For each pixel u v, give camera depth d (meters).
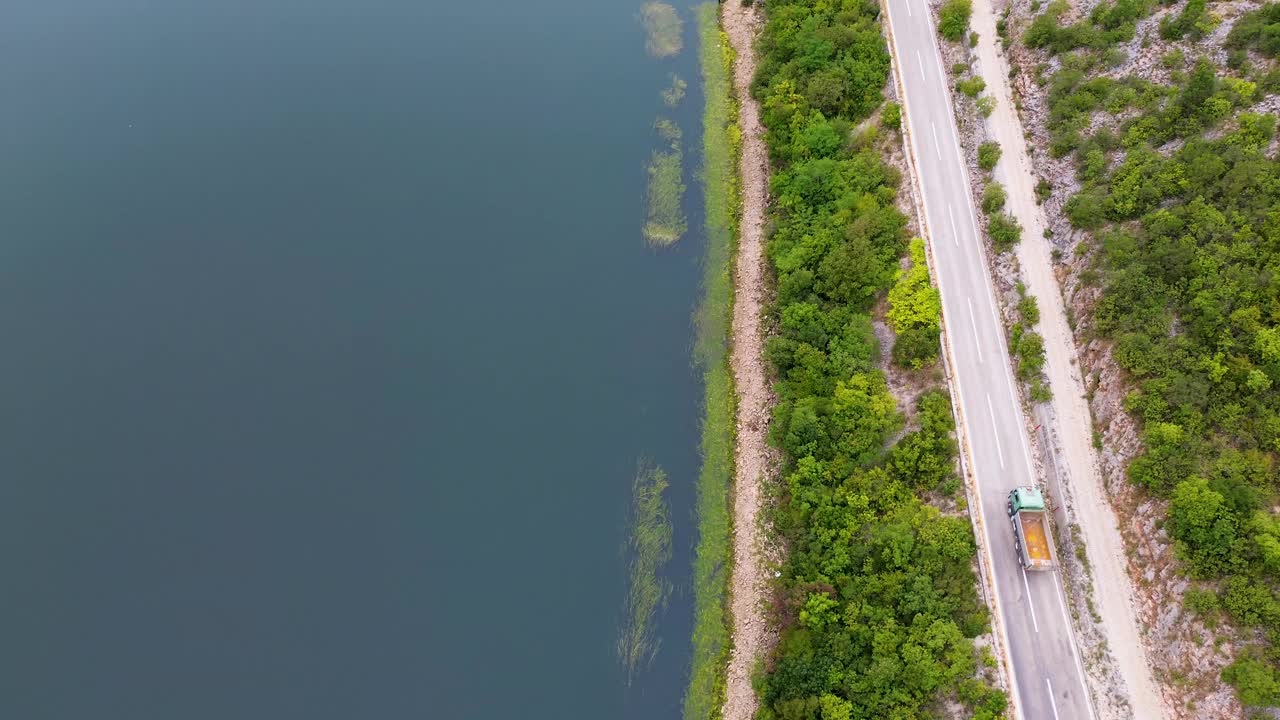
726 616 63.94
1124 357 58.72
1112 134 68.75
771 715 56.88
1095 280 63.72
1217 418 54.22
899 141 77.38
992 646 54.41
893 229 72.00
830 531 60.50
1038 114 74.75
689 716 61.00
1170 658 51.81
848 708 53.72
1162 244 60.50
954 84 80.62
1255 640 48.72
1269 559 48.19
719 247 82.06
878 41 82.94
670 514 68.25
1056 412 61.72
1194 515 51.34
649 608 64.56
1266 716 46.81
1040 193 71.31
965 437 62.47
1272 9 66.44
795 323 70.31
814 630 57.72
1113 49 72.94
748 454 69.62
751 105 90.19
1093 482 58.84
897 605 56.62
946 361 65.75
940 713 53.31
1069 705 53.22
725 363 75.06
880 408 63.62
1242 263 57.41
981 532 58.53
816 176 77.56
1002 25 81.12
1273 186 58.72
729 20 99.44
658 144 91.00
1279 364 52.78
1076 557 56.66
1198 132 64.69
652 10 103.06
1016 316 66.69
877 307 69.88
